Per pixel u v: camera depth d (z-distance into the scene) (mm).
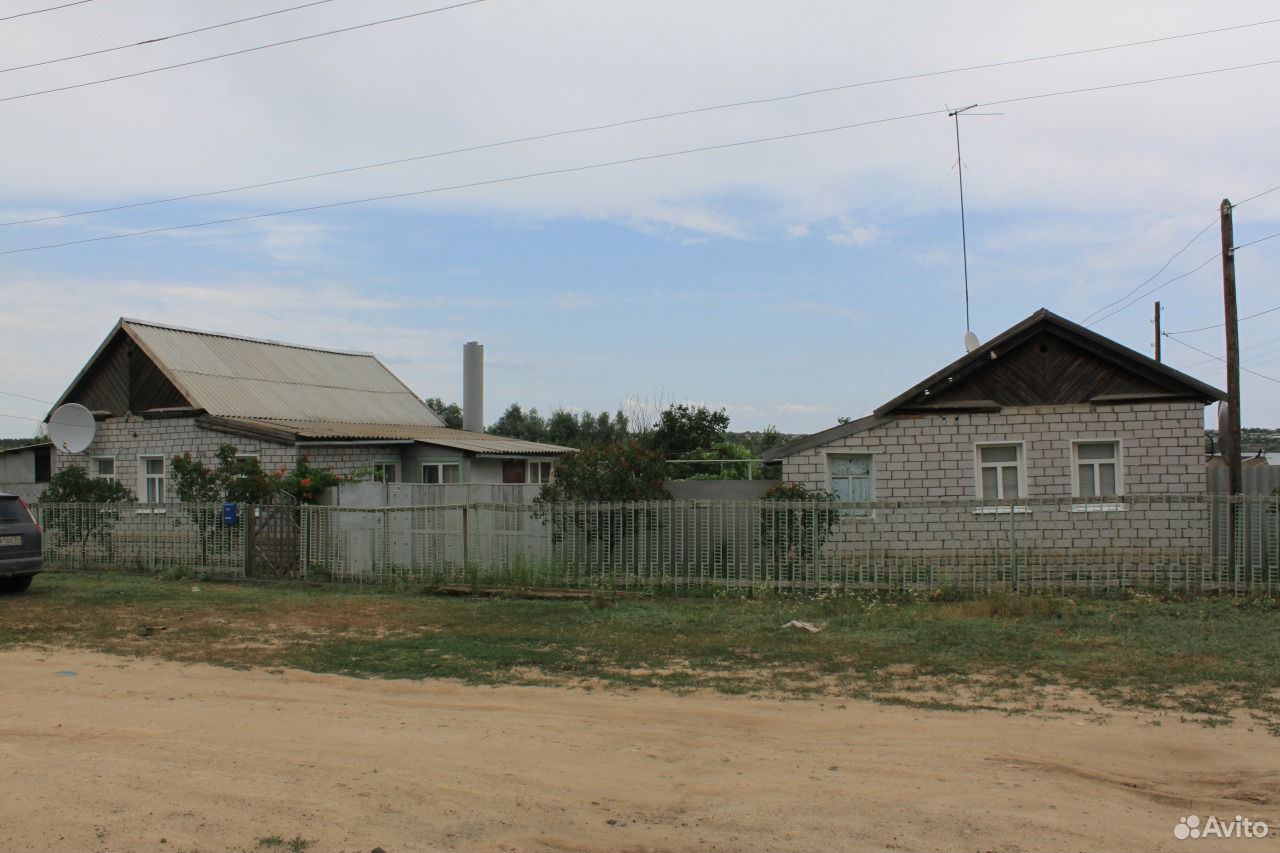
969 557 16375
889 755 7062
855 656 10859
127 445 26703
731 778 6477
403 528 18141
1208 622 12703
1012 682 9523
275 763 6703
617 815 5758
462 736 7527
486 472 27703
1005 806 5949
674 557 16812
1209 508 17359
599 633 12539
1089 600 14781
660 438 40438
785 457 19234
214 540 19453
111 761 6730
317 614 14453
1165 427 18109
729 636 12250
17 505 16719
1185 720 8102
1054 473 18422
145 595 16672
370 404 31719
